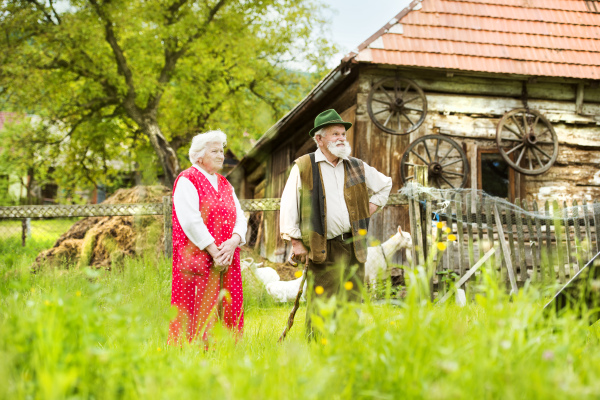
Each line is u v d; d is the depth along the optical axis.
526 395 1.55
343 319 2.03
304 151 11.52
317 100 9.41
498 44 9.45
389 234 8.41
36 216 6.89
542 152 9.27
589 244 6.22
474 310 2.77
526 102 9.47
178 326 3.11
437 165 8.75
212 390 1.69
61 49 16.19
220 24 18.73
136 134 20.47
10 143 18.39
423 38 9.20
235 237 3.39
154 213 6.91
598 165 9.66
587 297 2.53
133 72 18.55
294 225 3.54
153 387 1.63
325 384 1.67
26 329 1.81
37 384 1.57
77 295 2.07
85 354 1.65
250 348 2.83
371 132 8.87
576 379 1.67
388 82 8.97
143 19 17.47
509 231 6.14
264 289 6.28
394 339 1.89
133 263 6.23
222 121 20.80
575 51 9.64
